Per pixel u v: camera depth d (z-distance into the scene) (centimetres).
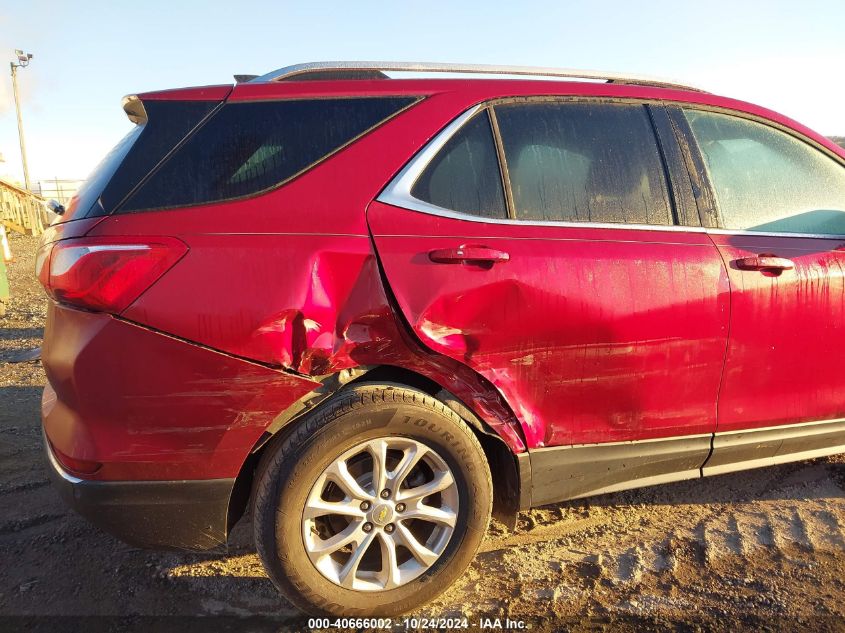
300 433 204
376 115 233
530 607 235
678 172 264
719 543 272
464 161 236
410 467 216
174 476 202
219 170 212
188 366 197
